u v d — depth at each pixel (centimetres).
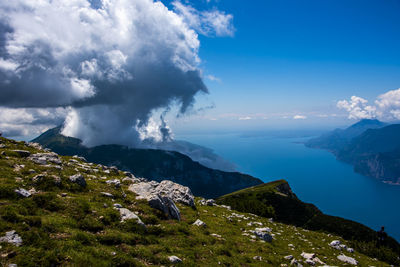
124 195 2088
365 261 2634
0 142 2844
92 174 2761
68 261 970
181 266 1278
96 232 1350
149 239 1500
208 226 2308
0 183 1395
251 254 1802
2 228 994
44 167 2083
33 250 941
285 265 1723
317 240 3281
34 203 1356
